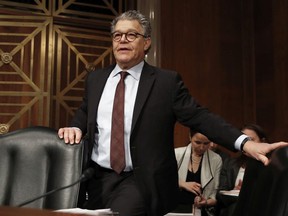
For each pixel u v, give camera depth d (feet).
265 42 17.29
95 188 6.40
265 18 17.35
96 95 6.77
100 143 6.54
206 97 17.08
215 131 6.12
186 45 16.97
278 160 3.63
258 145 5.26
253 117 17.61
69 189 5.73
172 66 16.67
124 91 6.55
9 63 15.38
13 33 15.52
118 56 6.58
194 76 16.98
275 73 16.70
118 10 16.81
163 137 6.43
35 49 15.64
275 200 3.27
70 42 16.12
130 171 6.37
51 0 15.94
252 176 4.22
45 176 5.90
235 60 17.67
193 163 11.89
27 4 15.72
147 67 6.79
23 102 15.31
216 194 10.76
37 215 2.96
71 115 15.81
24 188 5.85
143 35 6.63
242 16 17.99
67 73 15.94
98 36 16.55
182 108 6.45
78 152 5.93
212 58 17.31
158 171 6.27
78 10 16.26
